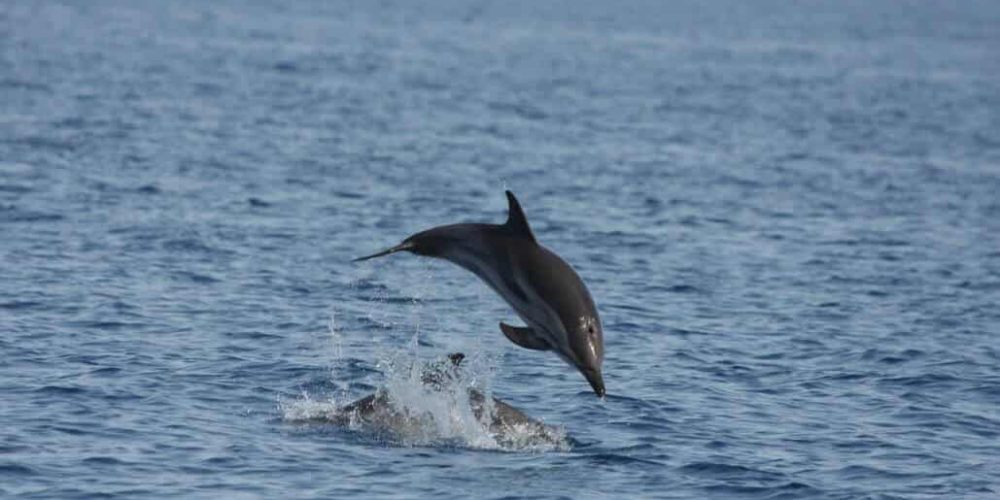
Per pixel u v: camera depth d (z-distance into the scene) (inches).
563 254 4195.4
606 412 2490.2
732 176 6348.4
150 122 6968.5
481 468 2137.1
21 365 2596.0
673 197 5556.1
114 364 2640.3
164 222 4247.0
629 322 3267.7
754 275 3978.8
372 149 6594.5
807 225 5004.9
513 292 1881.2
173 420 2309.3
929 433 2417.6
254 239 4089.6
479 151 6806.1
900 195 5944.9
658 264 4087.1
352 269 3769.7
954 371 2876.5
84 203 4488.2
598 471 2143.2
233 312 3164.4
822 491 2071.9
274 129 7140.8
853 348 3078.2
